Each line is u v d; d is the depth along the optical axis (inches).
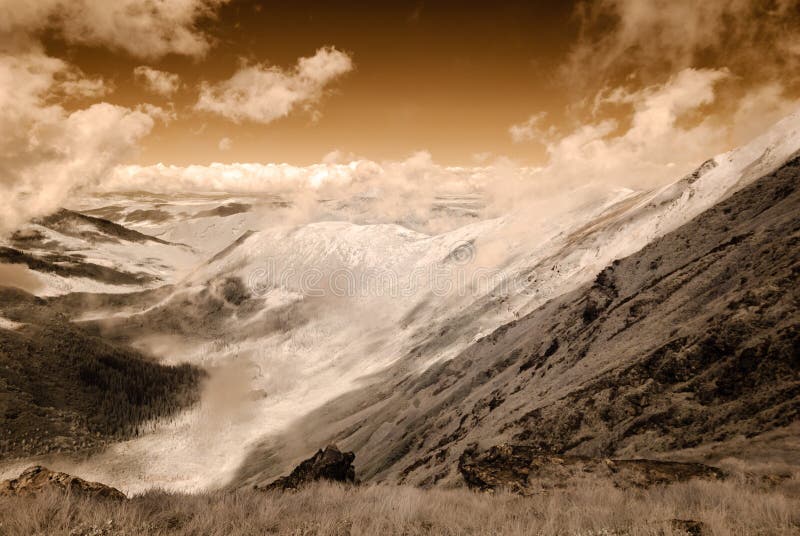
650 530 229.5
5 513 237.3
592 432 1176.2
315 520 272.5
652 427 1020.5
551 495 359.9
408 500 314.0
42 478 306.7
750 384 945.5
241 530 246.4
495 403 2231.8
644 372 1279.5
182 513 276.2
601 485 411.5
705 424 907.4
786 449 614.9
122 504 270.4
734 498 314.3
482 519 278.7
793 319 1004.6
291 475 617.9
